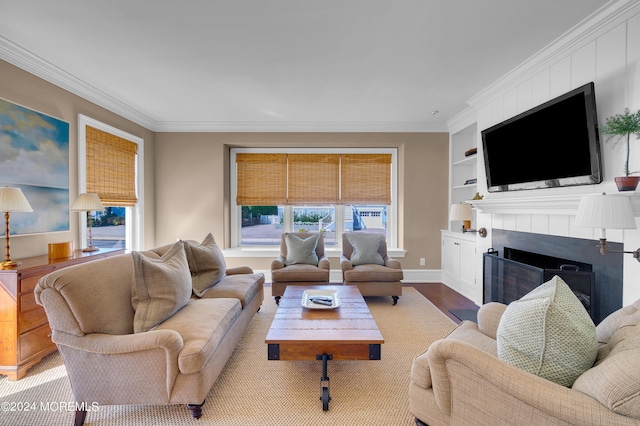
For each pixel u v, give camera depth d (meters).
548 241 2.50
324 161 4.87
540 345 1.11
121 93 3.31
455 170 4.50
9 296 2.01
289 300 2.59
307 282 3.51
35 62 2.52
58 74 2.75
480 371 1.13
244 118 4.24
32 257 2.56
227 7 1.90
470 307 3.49
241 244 4.98
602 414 0.89
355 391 1.92
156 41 2.29
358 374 2.11
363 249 3.88
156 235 4.56
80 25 2.08
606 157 1.99
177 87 3.15
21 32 2.16
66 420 1.68
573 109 2.13
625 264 1.89
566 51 2.27
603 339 1.32
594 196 1.58
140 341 1.53
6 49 2.29
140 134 4.19
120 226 4.01
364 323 2.05
